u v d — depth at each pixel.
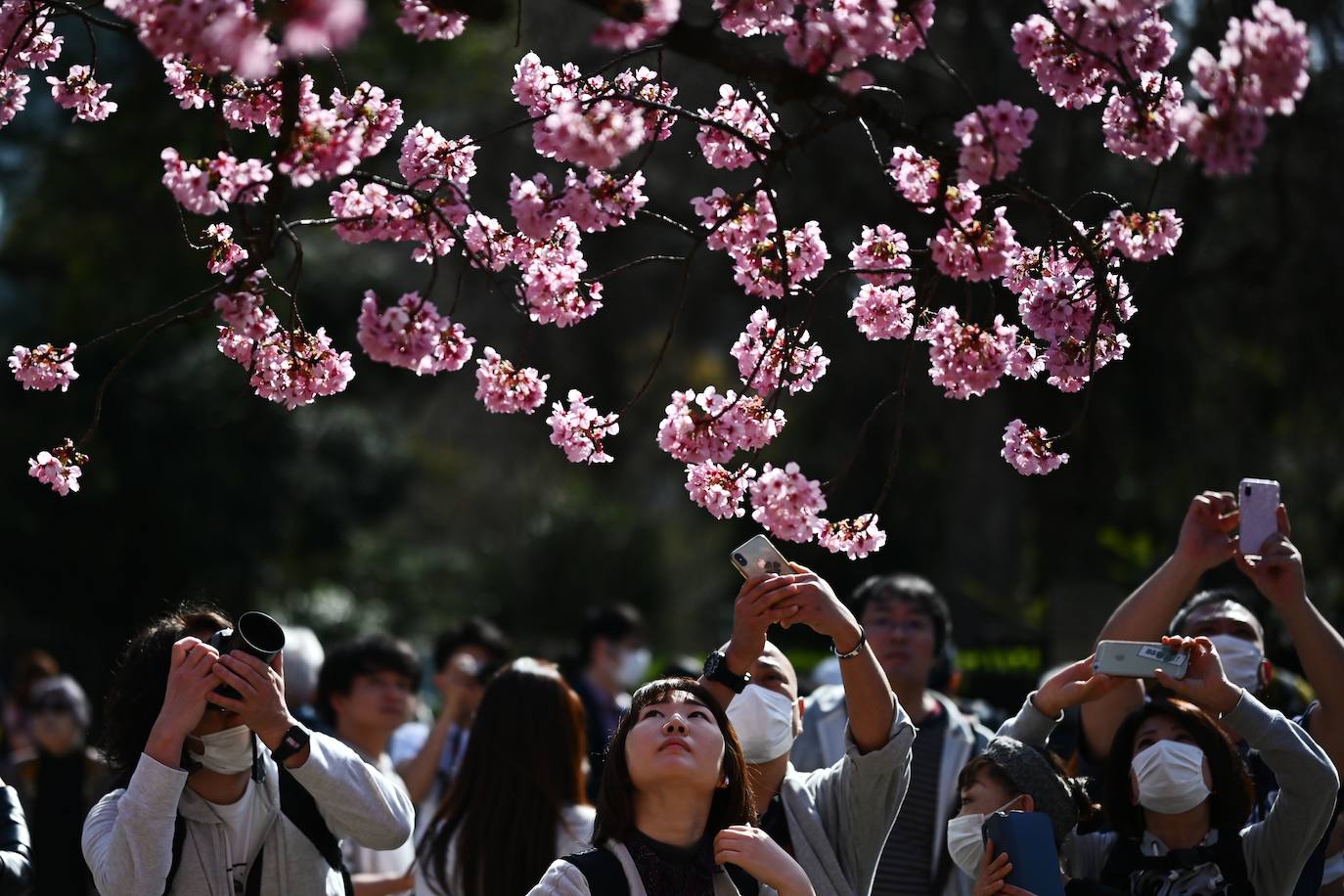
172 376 37.56
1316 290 23.38
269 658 5.77
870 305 5.39
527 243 5.21
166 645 6.13
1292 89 4.00
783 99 4.44
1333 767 6.18
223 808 5.94
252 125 5.34
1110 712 7.34
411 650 10.23
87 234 31.20
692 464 5.17
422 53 29.98
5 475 36.53
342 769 5.88
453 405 47.56
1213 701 6.16
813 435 28.50
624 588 54.88
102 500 37.47
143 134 29.14
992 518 28.12
